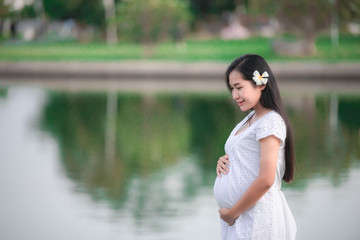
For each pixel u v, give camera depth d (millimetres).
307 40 33781
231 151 3016
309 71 26688
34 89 23891
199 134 13195
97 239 5973
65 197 7734
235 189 2951
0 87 24688
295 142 11695
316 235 5871
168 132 13531
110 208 7156
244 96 2930
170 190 8039
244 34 51406
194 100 19984
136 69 28938
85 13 50625
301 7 32781
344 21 33188
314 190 7734
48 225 6484
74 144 12023
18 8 49656
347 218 6449
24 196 7789
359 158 9977
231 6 52781
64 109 17859
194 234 6082
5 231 6281
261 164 2844
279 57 33531
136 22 35062
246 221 2928
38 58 35938
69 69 29672
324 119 14938
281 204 2973
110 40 46125
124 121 15414
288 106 17656
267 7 33562
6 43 47656
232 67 2975
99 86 25188
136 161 10266
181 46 40125
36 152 11102
